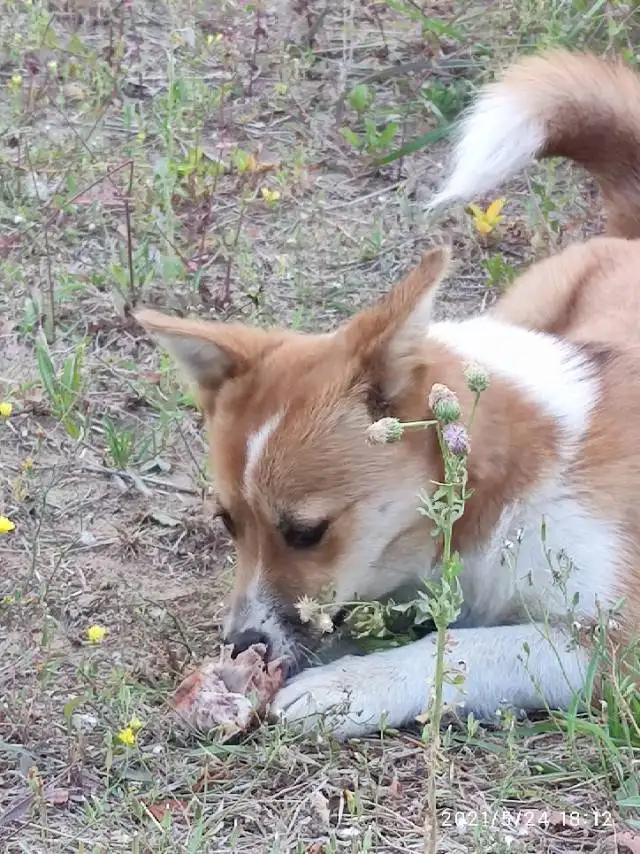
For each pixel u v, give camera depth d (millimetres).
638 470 1452
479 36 2338
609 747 1344
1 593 1535
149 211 2020
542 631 1426
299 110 2244
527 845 1295
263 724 1386
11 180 2064
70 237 1992
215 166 2055
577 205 2051
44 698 1425
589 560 1434
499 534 1442
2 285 1925
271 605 1422
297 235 1993
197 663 1454
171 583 1563
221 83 2303
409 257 1984
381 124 2230
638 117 1780
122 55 2354
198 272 1902
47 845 1305
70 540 1605
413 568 1450
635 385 1490
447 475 1218
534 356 1483
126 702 1393
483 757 1373
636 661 1398
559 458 1444
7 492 1653
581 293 1657
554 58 1822
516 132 1799
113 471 1686
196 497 1661
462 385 1429
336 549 1421
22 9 2535
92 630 1437
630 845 1296
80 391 1771
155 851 1289
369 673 1414
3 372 1813
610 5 2271
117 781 1352
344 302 1907
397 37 2457
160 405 1742
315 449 1409
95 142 2154
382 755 1371
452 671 1311
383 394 1419
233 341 1467
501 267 1916
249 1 2564
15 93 2213
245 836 1312
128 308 1878
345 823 1319
